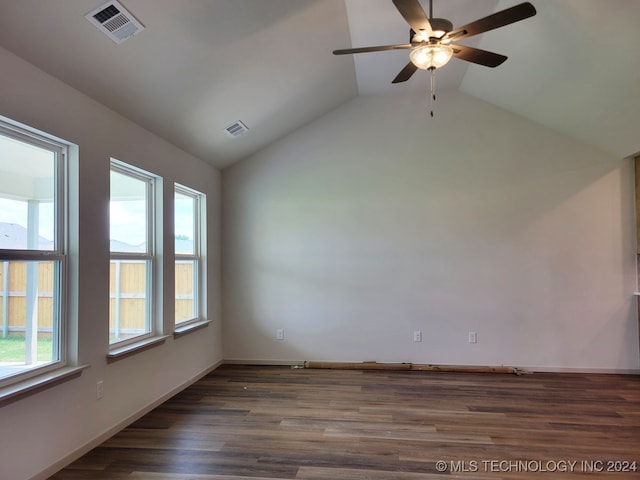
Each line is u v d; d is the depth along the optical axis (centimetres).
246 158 475
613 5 252
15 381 212
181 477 224
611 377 405
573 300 424
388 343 450
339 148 463
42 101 223
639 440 267
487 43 349
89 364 256
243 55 295
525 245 432
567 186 427
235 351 473
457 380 401
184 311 407
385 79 418
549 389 371
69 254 249
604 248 420
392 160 455
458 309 440
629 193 416
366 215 457
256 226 474
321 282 462
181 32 248
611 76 312
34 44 206
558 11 278
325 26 303
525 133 434
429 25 217
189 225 423
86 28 213
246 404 338
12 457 202
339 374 425
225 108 353
